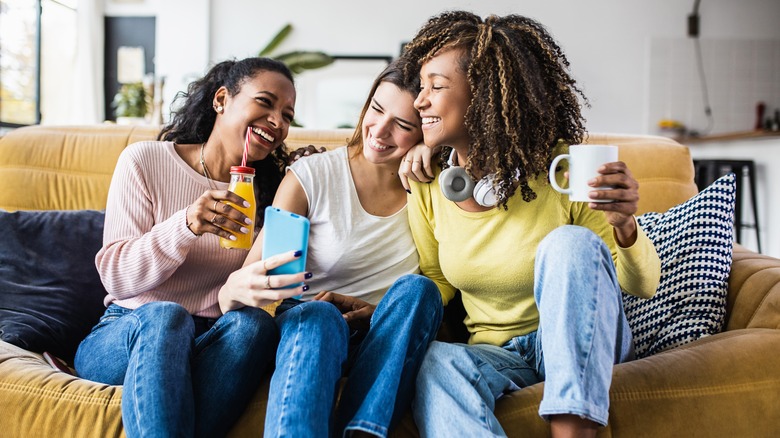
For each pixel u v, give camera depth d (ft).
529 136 4.38
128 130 6.67
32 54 18.33
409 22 20.49
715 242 5.03
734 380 3.93
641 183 6.22
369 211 5.13
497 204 4.49
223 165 5.32
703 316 4.85
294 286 3.95
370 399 3.69
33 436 3.98
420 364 4.07
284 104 5.20
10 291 5.35
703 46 20.11
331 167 5.10
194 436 3.82
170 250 4.47
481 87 4.29
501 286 4.63
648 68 20.16
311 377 3.64
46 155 6.50
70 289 5.54
